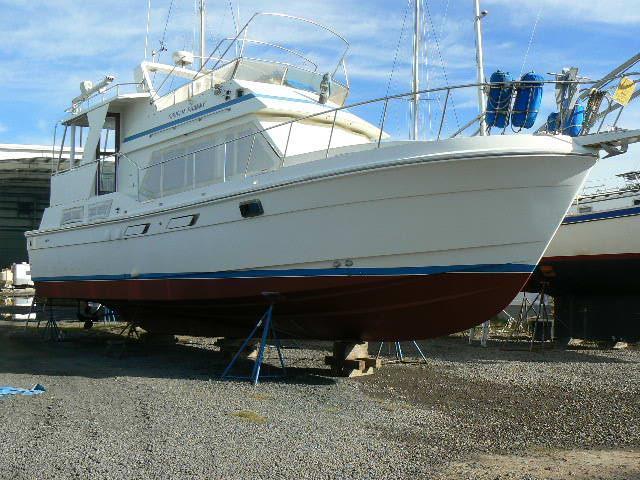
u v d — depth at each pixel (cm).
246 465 436
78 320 1562
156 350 1070
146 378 779
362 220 692
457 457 472
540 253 680
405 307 735
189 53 1121
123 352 1007
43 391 682
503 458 470
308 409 620
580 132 725
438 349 1160
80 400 636
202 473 417
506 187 647
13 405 609
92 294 1050
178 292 878
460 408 649
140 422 547
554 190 655
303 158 770
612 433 553
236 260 795
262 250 767
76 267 1090
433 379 817
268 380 782
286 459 452
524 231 668
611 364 976
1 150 2039
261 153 821
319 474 422
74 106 1217
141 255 939
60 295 1145
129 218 962
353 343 845
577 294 1300
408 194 664
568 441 527
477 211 658
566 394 727
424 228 673
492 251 676
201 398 654
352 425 561
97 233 1036
